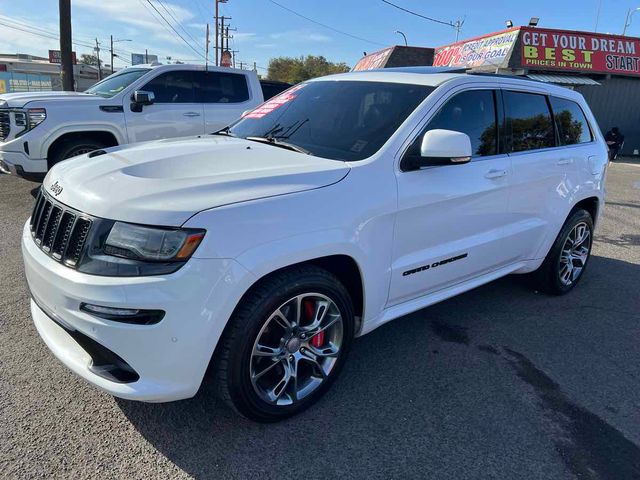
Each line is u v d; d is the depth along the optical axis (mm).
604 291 4680
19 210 6539
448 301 4324
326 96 3627
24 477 2203
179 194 2262
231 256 2209
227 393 2393
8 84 46344
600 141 4730
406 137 2986
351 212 2625
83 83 60344
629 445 2576
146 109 7461
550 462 2432
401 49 26547
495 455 2467
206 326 2195
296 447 2473
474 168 3355
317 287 2572
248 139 3459
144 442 2461
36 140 6598
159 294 2100
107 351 2209
